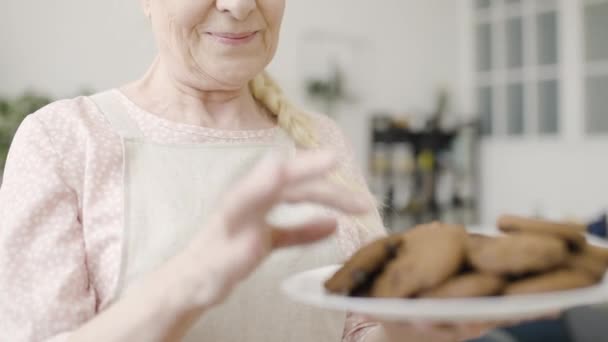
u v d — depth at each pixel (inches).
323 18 136.5
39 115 35.6
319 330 36.5
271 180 22.5
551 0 139.0
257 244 23.7
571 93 137.0
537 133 144.1
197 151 36.8
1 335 31.7
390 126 143.6
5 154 80.9
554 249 25.1
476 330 25.1
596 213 134.0
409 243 27.0
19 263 32.4
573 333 60.6
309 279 28.1
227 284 24.1
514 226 27.6
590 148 134.9
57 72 99.5
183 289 24.7
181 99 37.9
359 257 26.8
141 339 25.5
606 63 132.0
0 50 94.1
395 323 26.3
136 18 108.0
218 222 23.9
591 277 25.4
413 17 152.4
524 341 64.9
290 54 131.3
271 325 35.6
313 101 135.3
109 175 35.1
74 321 31.9
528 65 144.6
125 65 107.1
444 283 24.9
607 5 131.2
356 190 40.0
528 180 146.2
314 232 25.7
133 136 36.2
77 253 33.3
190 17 34.2
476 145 154.6
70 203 34.2
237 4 33.3
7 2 94.7
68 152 34.9
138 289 26.8
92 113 36.5
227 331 34.9
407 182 146.7
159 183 35.5
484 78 154.4
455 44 160.6
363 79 143.4
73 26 101.2
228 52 34.9
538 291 24.2
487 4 152.9
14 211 33.2
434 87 157.3
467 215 153.0
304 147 39.6
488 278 24.8
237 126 38.7
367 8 144.5
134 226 34.4
